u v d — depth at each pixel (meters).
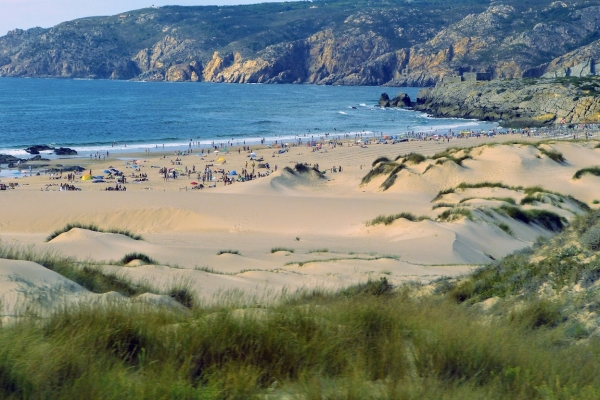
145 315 8.61
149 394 6.12
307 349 7.76
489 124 144.75
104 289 13.68
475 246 32.31
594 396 6.83
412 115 170.12
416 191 55.03
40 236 33.66
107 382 6.27
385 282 17.33
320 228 41.16
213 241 34.25
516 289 13.27
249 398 6.52
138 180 68.69
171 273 18.80
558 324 10.62
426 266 25.47
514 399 6.75
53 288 11.55
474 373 7.50
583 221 15.72
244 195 49.91
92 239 28.22
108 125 134.62
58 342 7.09
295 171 65.81
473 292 14.39
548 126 136.12
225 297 12.57
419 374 7.44
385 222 38.22
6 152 90.50
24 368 6.21
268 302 12.07
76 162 81.75
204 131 124.31
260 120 150.75
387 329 8.70
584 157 63.25
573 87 153.38
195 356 7.41
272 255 28.66
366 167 76.44
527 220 39.03
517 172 56.44
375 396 6.55
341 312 9.30
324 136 114.94
